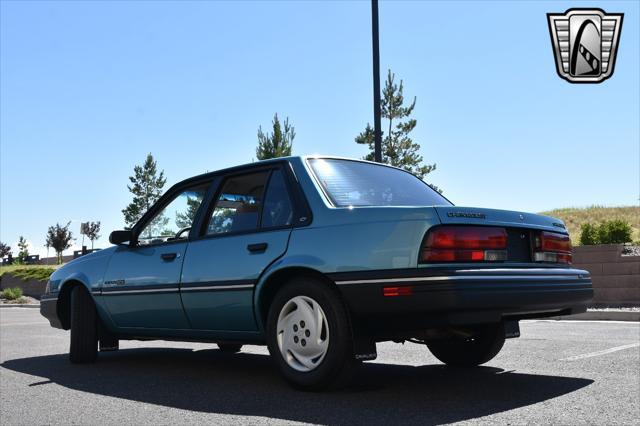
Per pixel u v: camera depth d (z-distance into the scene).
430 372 5.04
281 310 4.29
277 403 3.89
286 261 4.25
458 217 3.89
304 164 4.60
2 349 7.44
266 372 5.23
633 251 16.44
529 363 5.47
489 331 4.96
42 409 3.96
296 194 4.47
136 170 53.38
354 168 4.88
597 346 6.70
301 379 4.14
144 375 5.23
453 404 3.77
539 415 3.47
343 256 3.99
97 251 6.19
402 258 3.79
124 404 4.04
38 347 7.66
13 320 13.48
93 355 6.01
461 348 5.15
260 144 28.11
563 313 4.44
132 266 5.55
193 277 4.93
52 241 55.91
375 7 12.97
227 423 3.44
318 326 4.08
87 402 4.14
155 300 5.27
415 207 3.88
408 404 3.78
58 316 6.36
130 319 5.62
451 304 3.66
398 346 6.86
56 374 5.40
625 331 8.52
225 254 4.73
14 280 29.20
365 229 3.98
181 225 5.34
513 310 3.92
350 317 3.99
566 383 4.46
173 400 4.12
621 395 4.02
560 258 4.52
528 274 4.05
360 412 3.59
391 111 30.11
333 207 4.25
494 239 3.99
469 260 3.86
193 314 4.97
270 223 4.55
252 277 4.47
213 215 5.05
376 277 3.83
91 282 5.92
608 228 19.14
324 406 3.76
